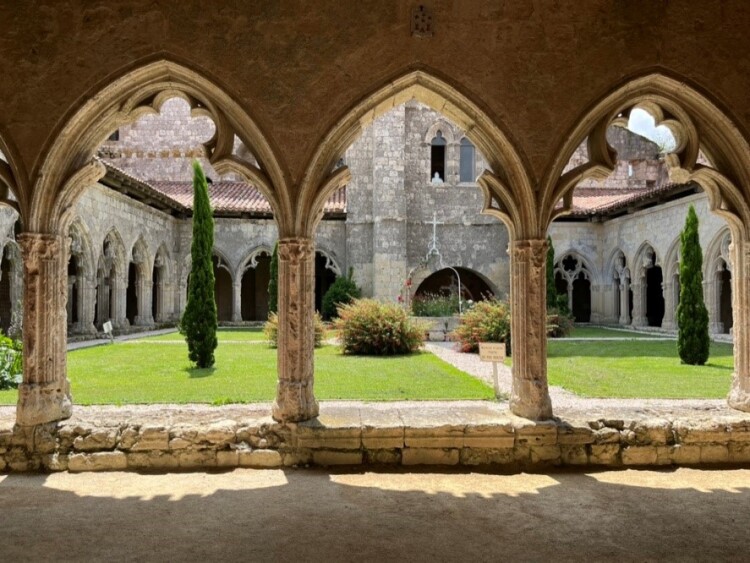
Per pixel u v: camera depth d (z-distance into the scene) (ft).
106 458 16.06
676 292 61.98
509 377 32.42
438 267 76.84
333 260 75.66
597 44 16.48
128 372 32.81
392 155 73.56
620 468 16.30
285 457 16.31
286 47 16.44
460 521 12.53
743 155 16.80
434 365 37.27
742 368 18.01
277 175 16.62
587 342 51.47
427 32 16.42
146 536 11.72
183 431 16.29
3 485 14.85
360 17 16.44
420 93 17.22
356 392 27.40
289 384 16.74
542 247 16.96
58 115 16.08
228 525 12.27
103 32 16.10
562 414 17.52
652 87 16.72
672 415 17.44
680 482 15.14
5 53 16.08
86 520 12.56
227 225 73.67
